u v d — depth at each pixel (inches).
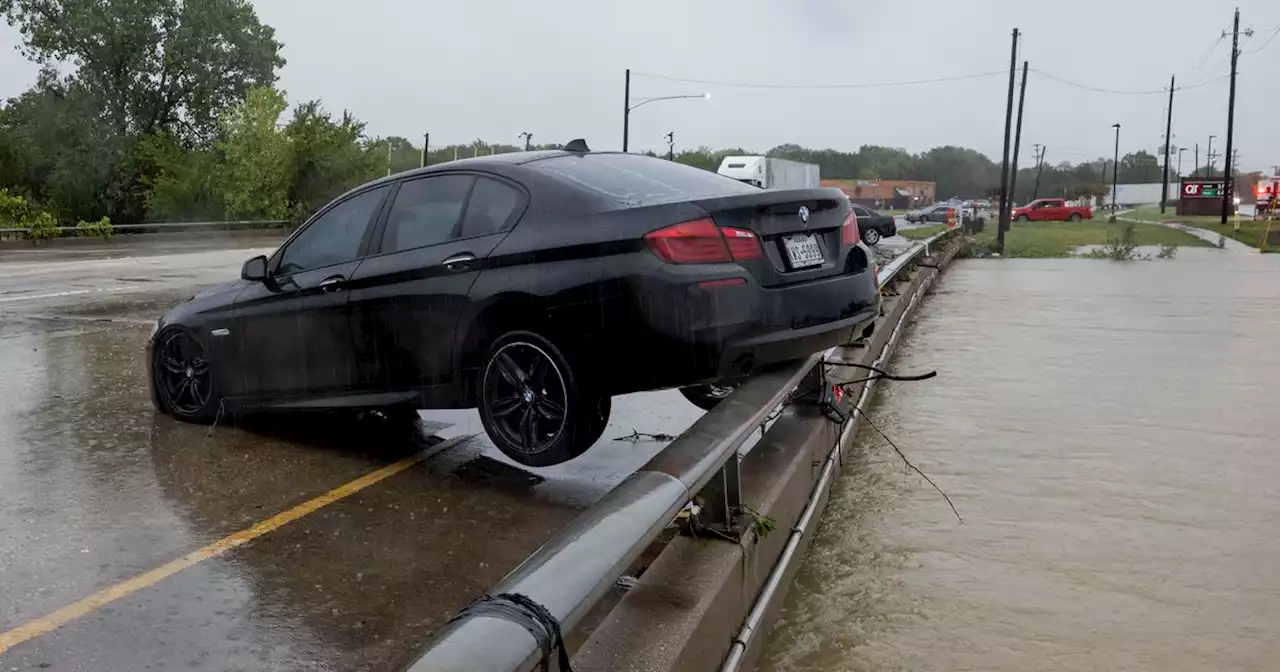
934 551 162.4
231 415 225.1
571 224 165.0
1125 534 169.5
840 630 134.6
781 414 198.7
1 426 229.0
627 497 105.1
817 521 174.9
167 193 1734.7
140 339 361.4
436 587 139.3
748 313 159.3
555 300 162.6
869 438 237.3
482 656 71.3
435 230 185.3
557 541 94.2
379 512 170.2
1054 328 422.6
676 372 156.1
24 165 1872.5
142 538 156.7
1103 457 217.8
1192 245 1223.5
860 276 186.1
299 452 208.1
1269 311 477.1
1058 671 122.4
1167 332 407.2
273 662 117.0
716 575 118.2
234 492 180.7
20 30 1923.0
